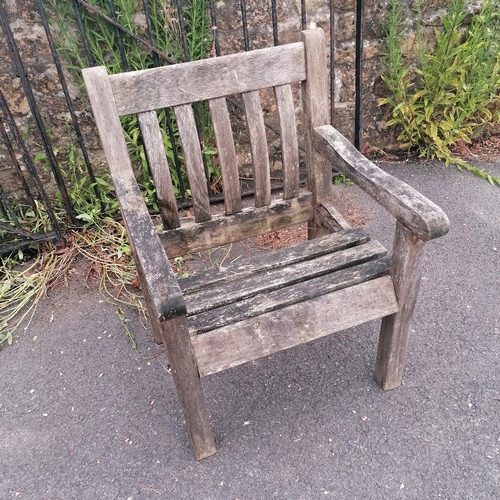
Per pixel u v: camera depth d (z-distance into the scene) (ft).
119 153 4.44
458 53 8.45
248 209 5.31
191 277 4.56
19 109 7.55
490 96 9.10
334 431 4.99
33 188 8.28
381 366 5.21
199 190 4.93
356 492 4.46
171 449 4.96
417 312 6.32
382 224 8.07
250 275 4.56
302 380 5.56
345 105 8.97
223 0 7.44
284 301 4.20
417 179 9.07
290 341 4.24
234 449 4.90
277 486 4.56
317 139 5.06
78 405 5.51
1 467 4.93
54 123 7.80
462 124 9.62
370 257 4.62
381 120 9.37
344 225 5.17
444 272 6.95
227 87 4.65
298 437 4.97
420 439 4.86
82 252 7.63
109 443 5.07
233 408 5.30
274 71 4.75
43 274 7.32
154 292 3.36
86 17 7.09
